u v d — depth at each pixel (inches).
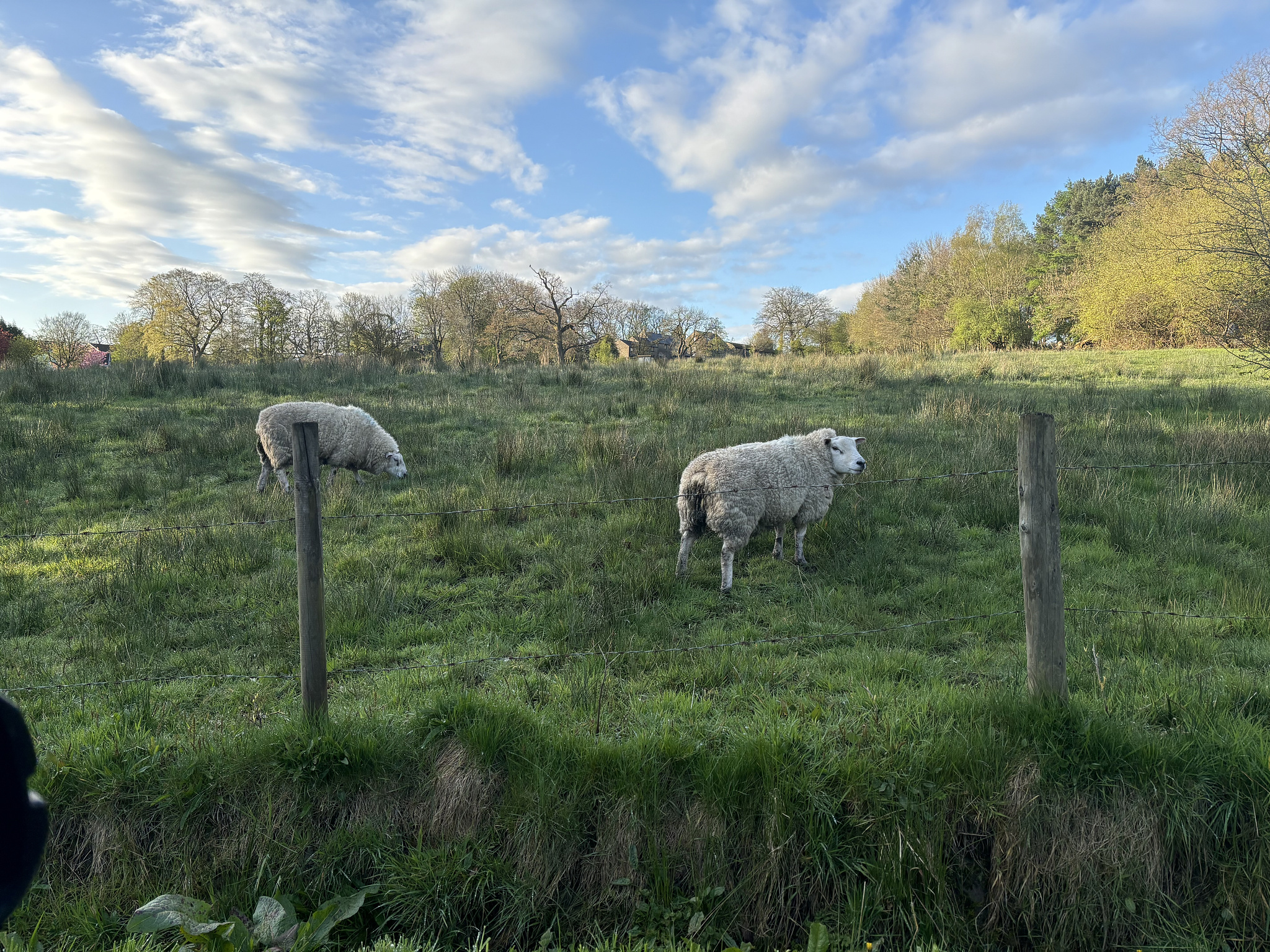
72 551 252.8
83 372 637.3
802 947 112.5
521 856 117.9
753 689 152.9
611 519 272.8
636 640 181.5
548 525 271.4
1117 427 392.2
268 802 121.5
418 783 125.3
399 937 112.6
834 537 257.0
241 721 138.8
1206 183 568.7
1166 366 711.1
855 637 180.5
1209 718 128.3
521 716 132.6
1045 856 114.8
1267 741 119.0
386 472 350.9
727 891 114.3
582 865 119.2
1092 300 1221.7
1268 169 505.7
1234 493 265.9
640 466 327.3
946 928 110.0
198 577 225.6
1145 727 125.8
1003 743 120.6
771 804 116.3
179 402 533.3
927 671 158.6
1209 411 442.0
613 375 716.0
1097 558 227.6
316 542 126.7
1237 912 109.8
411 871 116.4
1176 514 250.2
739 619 200.5
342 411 339.9
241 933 103.1
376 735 129.0
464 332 1931.6
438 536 257.6
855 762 118.6
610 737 131.2
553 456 366.0
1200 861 113.7
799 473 228.1
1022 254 1736.0
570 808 119.0
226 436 405.4
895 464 331.6
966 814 118.1
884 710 133.6
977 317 1656.0
